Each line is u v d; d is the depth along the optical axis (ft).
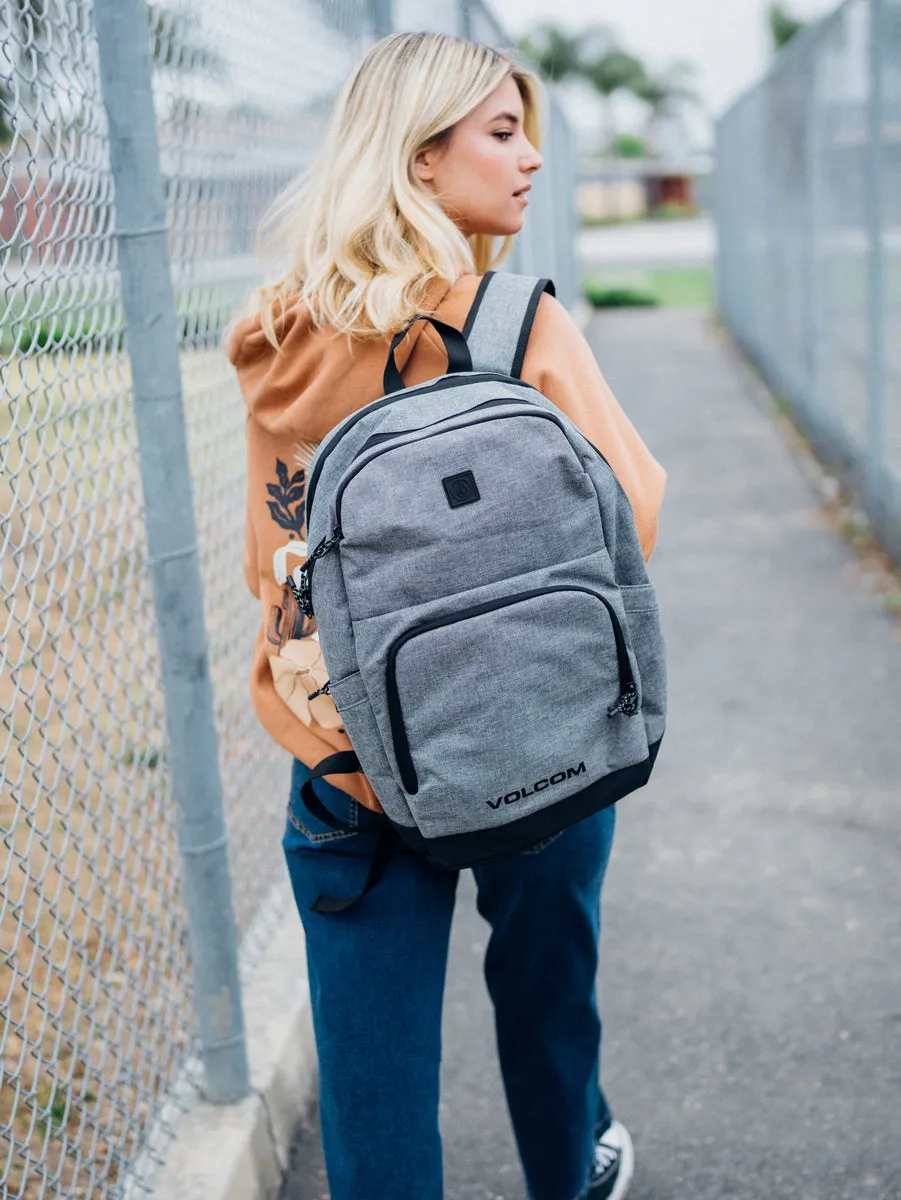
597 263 109.19
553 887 5.66
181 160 7.70
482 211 5.49
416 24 14.24
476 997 9.11
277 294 5.44
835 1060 8.11
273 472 5.50
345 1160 5.42
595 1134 6.52
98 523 8.82
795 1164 7.23
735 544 20.88
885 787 11.91
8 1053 7.06
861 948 9.33
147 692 7.62
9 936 7.88
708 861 10.74
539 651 4.57
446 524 4.52
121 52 5.88
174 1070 7.43
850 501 22.59
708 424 32.09
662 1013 8.71
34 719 5.72
